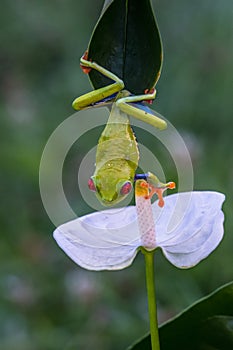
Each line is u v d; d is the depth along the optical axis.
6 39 2.93
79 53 2.83
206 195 0.98
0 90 2.74
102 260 0.97
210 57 2.37
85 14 2.96
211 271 1.85
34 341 1.85
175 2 2.61
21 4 3.01
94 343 1.80
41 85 2.77
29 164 2.34
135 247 0.97
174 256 0.97
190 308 1.01
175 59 2.46
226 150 2.14
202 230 0.97
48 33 2.92
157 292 1.87
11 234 2.25
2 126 2.46
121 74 0.96
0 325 1.90
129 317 1.84
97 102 0.96
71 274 2.01
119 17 0.96
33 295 1.96
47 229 2.25
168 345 1.02
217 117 2.27
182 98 2.35
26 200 2.34
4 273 2.05
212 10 2.46
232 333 1.01
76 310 1.90
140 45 0.96
